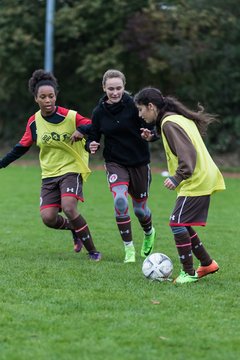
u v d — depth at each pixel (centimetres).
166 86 5628
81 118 1677
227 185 4175
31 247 1927
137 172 1720
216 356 992
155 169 5306
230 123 5722
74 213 1677
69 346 1021
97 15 5509
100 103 1677
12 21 5622
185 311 1216
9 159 1733
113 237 2136
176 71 5319
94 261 1700
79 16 5512
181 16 5303
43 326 1113
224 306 1259
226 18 5450
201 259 1478
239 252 1902
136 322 1142
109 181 1708
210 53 5391
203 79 5522
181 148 1346
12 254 1798
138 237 2169
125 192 1686
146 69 5503
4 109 6322
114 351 1003
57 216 1738
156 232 2264
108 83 1634
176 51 5247
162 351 1008
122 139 1683
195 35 5328
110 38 5522
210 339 1064
